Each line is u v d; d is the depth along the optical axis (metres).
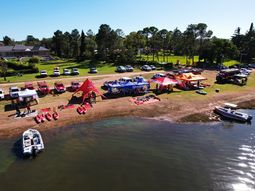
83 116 41.97
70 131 36.44
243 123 41.16
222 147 31.98
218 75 70.38
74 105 46.12
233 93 58.38
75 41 140.50
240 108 48.84
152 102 49.81
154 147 31.64
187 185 23.70
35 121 38.81
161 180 24.39
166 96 54.03
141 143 32.78
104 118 41.75
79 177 24.73
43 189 22.86
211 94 56.72
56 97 50.50
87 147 31.45
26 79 67.38
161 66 96.19
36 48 145.25
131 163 27.53
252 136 35.84
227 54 107.19
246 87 65.00
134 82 56.75
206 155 29.69
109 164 27.28
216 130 37.88
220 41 104.31
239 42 147.62
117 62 107.94
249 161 28.44
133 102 49.50
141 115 43.38
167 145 32.25
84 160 28.11
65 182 23.91
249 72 85.81
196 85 63.78
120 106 47.16
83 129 37.31
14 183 23.75
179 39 111.44
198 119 42.09
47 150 30.45
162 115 43.50
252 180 24.67
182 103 49.69
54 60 125.25
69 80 66.56
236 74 71.56
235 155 29.84
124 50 108.25
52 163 27.34
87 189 22.88
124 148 31.25
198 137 35.03
